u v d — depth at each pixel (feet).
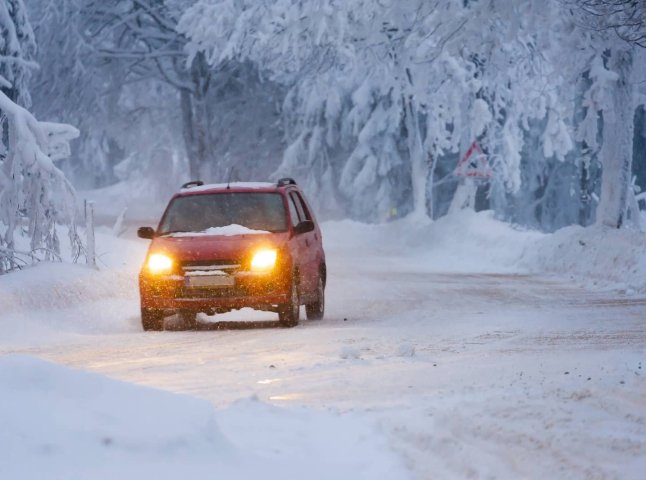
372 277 252.42
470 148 329.31
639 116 493.77
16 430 43.06
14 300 151.53
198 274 141.79
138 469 42.32
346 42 299.38
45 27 490.90
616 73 267.80
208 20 377.91
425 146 416.26
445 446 54.29
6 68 250.98
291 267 143.84
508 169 403.34
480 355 102.47
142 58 506.48
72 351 118.42
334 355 104.37
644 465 50.83
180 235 148.15
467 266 299.79
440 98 390.63
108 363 104.42
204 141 516.32
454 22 252.83
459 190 404.98
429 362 96.94
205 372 94.07
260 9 357.61
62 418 44.88
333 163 495.41
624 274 226.99
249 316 164.35
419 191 426.10
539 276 253.03
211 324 154.20
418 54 278.46
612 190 271.69
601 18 209.05
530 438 56.59
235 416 60.08
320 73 359.46
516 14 243.19
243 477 44.24
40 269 170.40
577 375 81.87
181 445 45.50
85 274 174.40
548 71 369.09
